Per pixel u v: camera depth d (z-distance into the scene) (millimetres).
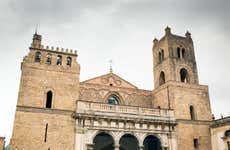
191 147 48062
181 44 57719
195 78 55500
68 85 45875
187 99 51688
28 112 41469
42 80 44594
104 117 43844
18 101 41719
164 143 46562
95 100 52406
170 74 52781
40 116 41875
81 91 51938
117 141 43656
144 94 57219
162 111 48344
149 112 47438
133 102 55469
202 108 52312
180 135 48031
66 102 44562
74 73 47156
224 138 47656
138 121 45656
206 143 49750
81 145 41656
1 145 44875
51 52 47406
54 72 45906
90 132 42875
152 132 46469
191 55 57625
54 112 42875
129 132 45031
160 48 59281
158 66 58688
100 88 53812
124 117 44875
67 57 48188
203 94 53781
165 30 58156
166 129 47562
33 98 42875
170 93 51031
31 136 40250
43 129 41250
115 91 54844
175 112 49406
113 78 57062
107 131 43844
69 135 42156
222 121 49219
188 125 49438
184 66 55281
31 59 45438
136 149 52469
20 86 42844
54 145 40875
